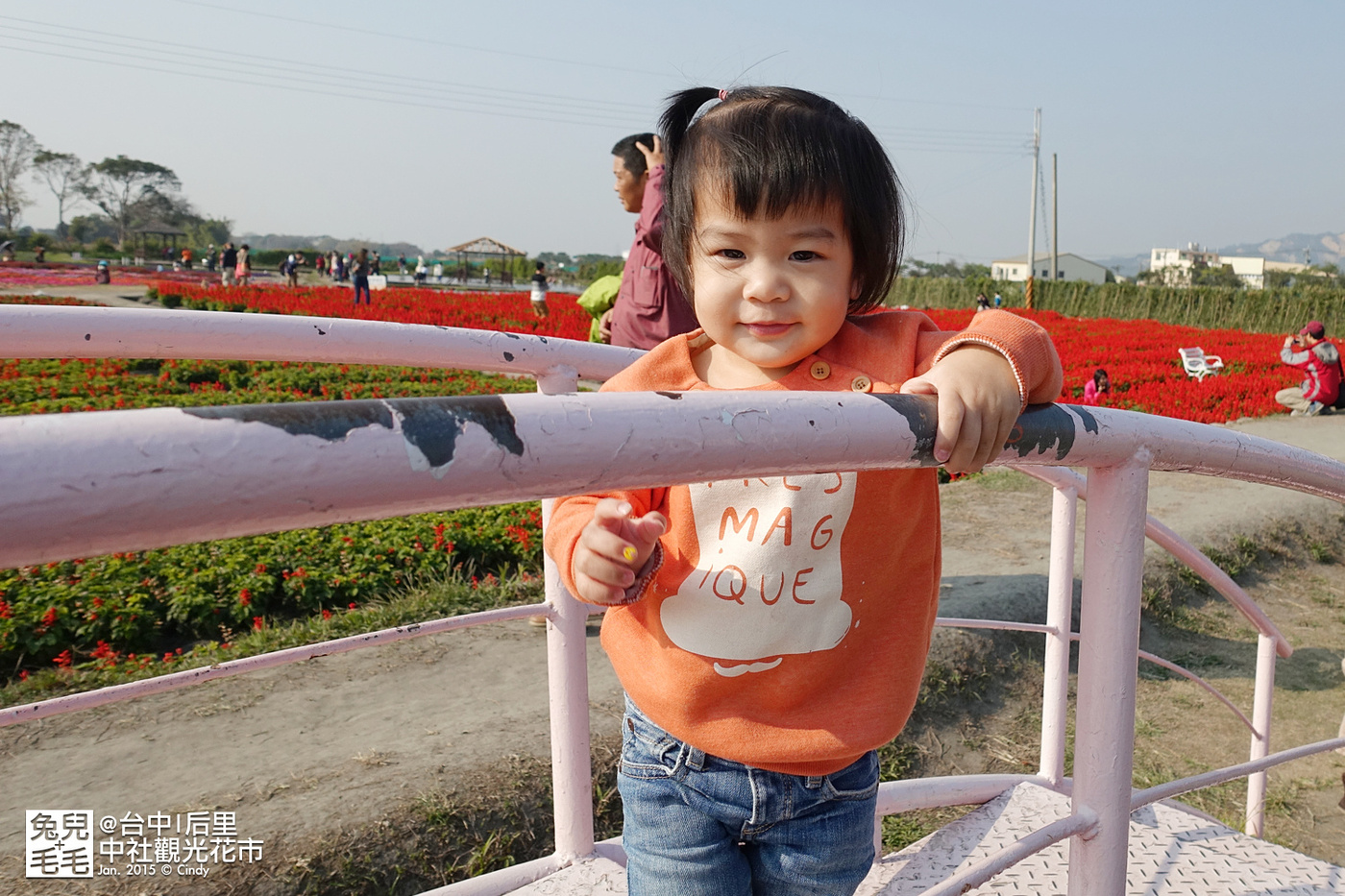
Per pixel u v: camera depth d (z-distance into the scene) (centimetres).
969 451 81
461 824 324
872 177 116
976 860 178
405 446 48
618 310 447
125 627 522
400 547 621
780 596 112
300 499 46
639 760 122
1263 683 265
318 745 376
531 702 415
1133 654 99
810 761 114
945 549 643
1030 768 426
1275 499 771
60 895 282
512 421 53
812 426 68
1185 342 2478
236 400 1304
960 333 90
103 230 10738
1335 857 371
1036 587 563
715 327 119
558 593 159
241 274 3781
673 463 60
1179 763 437
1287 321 3512
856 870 123
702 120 120
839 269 115
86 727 397
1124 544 97
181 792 341
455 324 2542
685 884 118
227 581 570
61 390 1298
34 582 548
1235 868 186
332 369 1609
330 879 298
